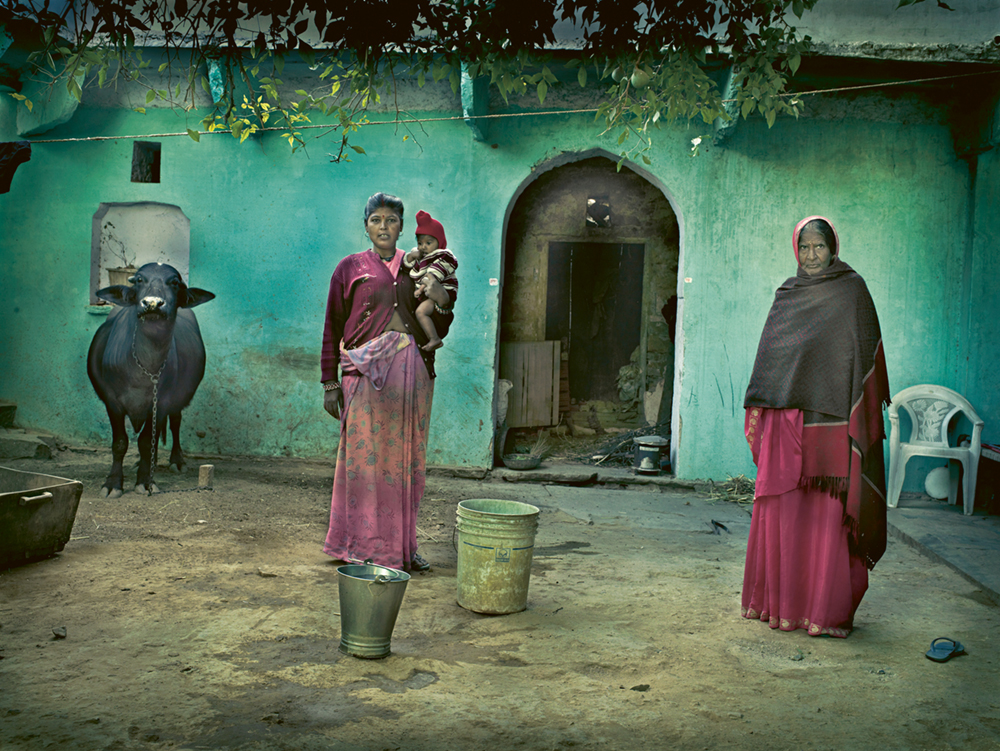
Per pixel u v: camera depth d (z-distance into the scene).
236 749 3.00
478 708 3.43
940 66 7.74
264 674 3.68
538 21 4.33
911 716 3.52
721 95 8.07
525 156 8.94
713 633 4.48
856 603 4.56
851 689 3.79
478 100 8.42
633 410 11.02
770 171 8.74
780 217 8.77
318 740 3.09
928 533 6.89
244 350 9.31
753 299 8.81
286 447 9.30
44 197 9.48
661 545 6.49
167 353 7.22
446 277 5.55
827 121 8.68
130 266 9.69
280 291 9.27
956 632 4.65
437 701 3.48
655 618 4.70
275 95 5.28
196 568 5.23
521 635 4.32
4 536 4.92
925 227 8.64
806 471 4.55
